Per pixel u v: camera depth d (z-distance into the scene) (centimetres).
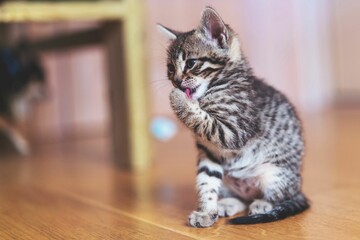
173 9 142
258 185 58
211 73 58
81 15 82
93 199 68
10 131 112
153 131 123
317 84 173
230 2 153
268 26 161
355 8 163
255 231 51
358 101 166
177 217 58
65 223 57
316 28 171
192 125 56
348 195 63
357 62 166
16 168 94
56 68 131
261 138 56
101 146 117
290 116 59
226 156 57
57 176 85
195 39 59
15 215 61
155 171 85
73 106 135
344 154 89
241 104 56
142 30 88
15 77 118
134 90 87
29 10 78
